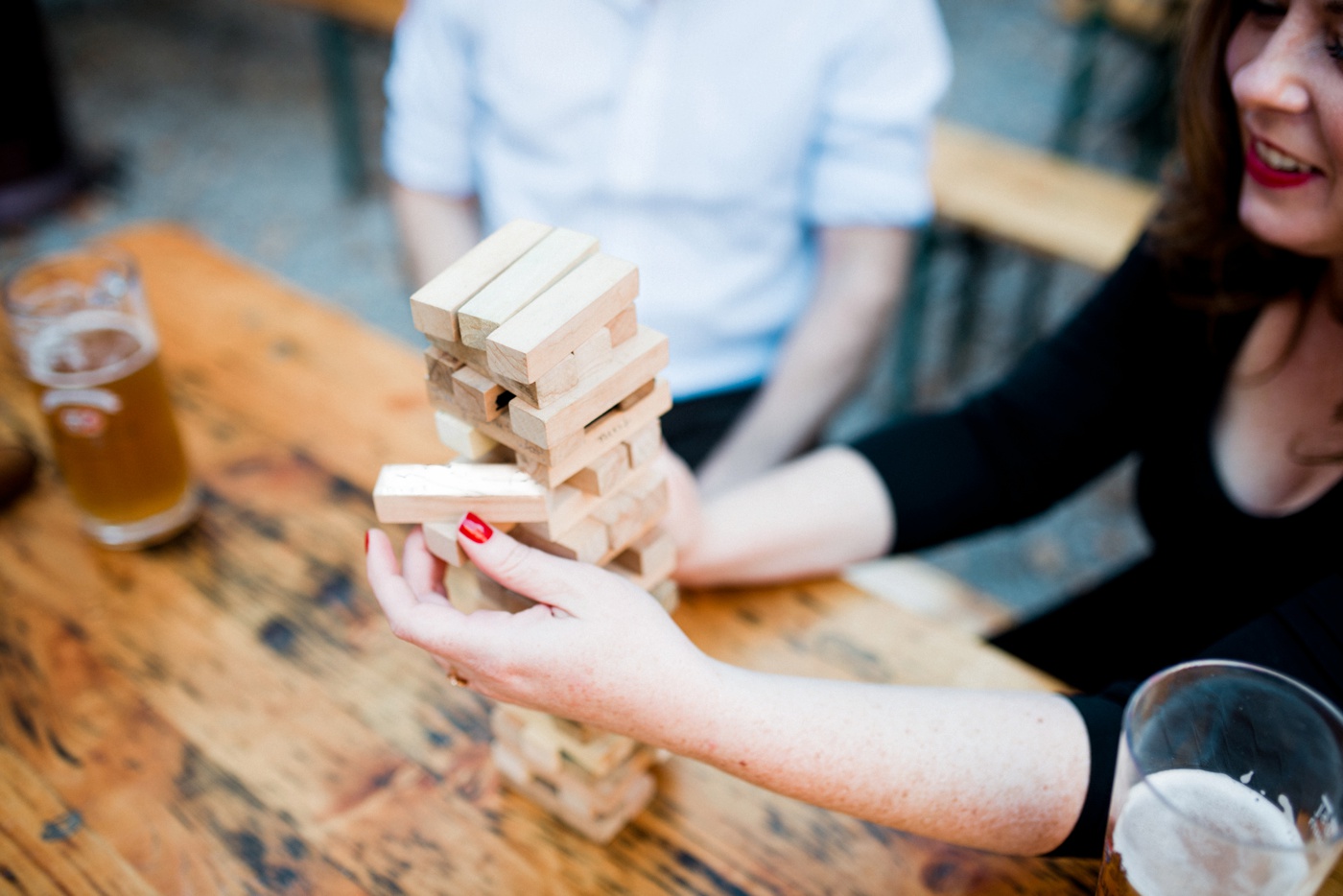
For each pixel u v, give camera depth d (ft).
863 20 4.71
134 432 3.16
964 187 8.04
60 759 2.73
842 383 5.14
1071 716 2.51
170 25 16.24
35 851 2.52
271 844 2.54
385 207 12.05
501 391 2.12
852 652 3.00
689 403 5.32
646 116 4.80
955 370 9.39
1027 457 3.84
